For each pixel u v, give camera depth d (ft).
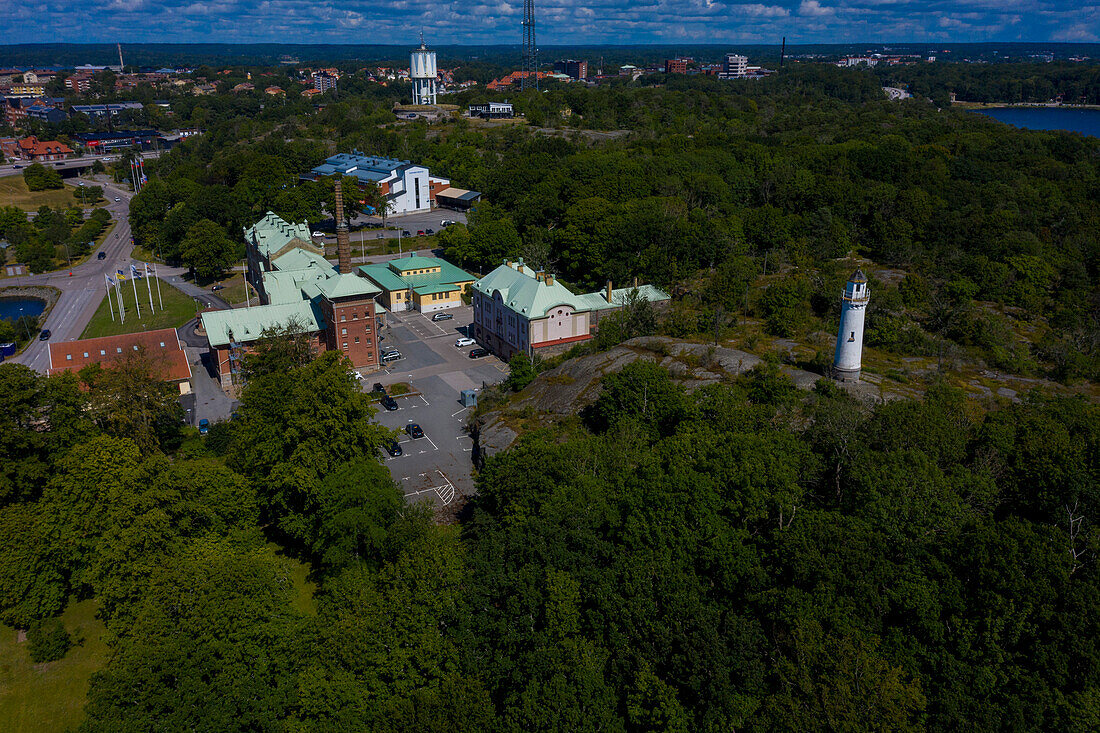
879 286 504.84
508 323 484.33
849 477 251.60
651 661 204.74
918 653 198.59
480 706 193.57
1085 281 561.43
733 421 290.35
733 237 618.85
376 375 475.72
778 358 394.11
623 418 320.50
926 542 220.64
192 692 183.11
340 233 524.93
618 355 407.44
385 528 265.54
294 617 218.18
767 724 184.34
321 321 481.87
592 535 231.09
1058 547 209.56
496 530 253.03
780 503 230.27
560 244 649.20
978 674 190.49
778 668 193.47
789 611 201.87
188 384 456.04
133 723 174.81
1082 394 364.58
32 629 257.14
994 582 201.16
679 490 237.66
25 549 258.16
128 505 254.06
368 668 203.41
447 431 404.98
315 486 283.38
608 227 605.31
